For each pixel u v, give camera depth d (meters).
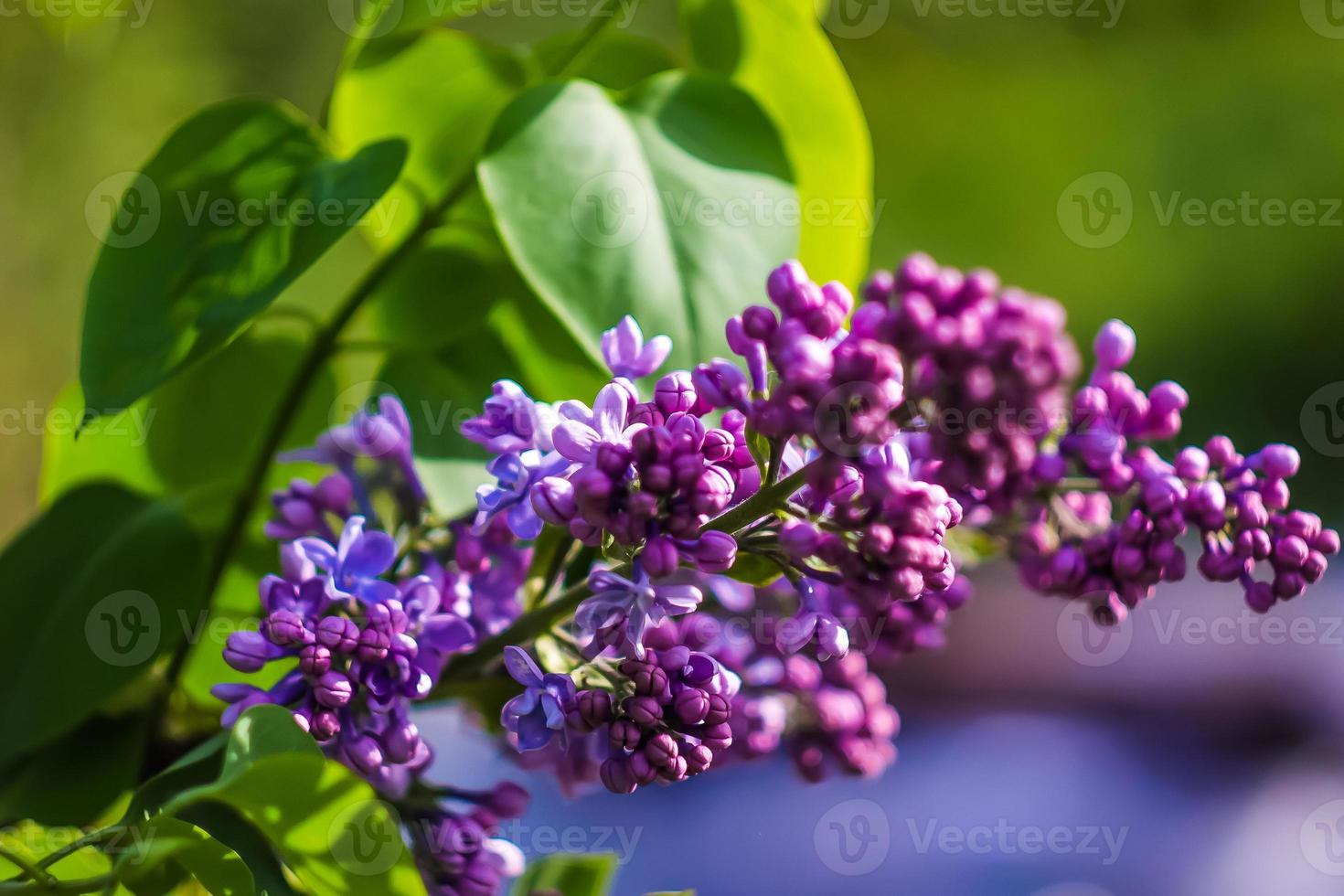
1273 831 1.45
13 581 0.52
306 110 1.22
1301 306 2.11
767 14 0.55
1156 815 1.47
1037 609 1.78
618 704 0.47
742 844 1.11
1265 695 1.64
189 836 0.47
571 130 0.51
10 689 0.51
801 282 0.45
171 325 0.50
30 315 1.10
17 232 1.09
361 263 0.90
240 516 0.53
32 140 1.09
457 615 0.48
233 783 0.46
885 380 0.44
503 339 0.53
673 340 0.50
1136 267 2.05
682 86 0.52
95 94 1.11
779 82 0.55
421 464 0.51
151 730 0.52
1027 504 0.49
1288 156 2.06
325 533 0.50
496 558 0.49
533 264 0.50
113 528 0.53
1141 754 1.58
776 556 0.47
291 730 0.46
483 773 0.56
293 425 0.55
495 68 0.55
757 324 0.46
